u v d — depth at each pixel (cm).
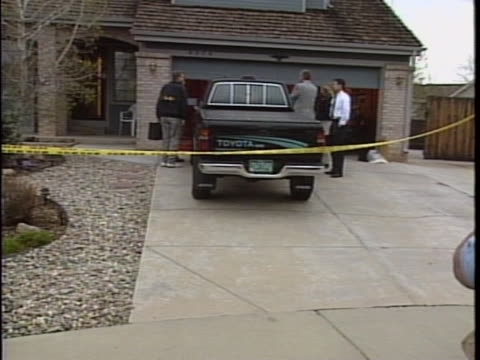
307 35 1416
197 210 827
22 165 1053
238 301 502
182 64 1405
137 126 1376
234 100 984
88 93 1380
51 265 579
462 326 456
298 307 491
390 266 612
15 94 1093
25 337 421
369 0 1609
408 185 1092
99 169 1100
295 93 1172
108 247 647
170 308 483
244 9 1474
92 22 1284
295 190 891
